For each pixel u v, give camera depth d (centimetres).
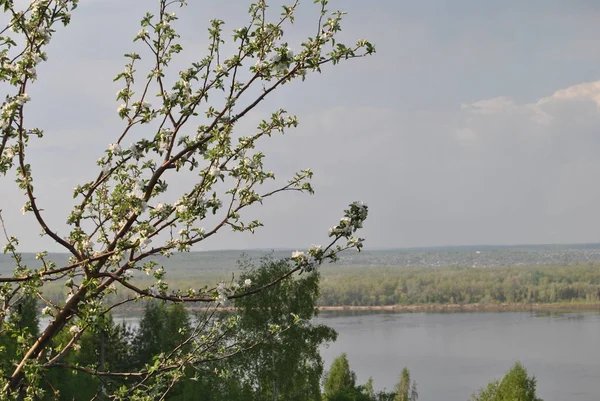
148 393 734
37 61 644
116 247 655
